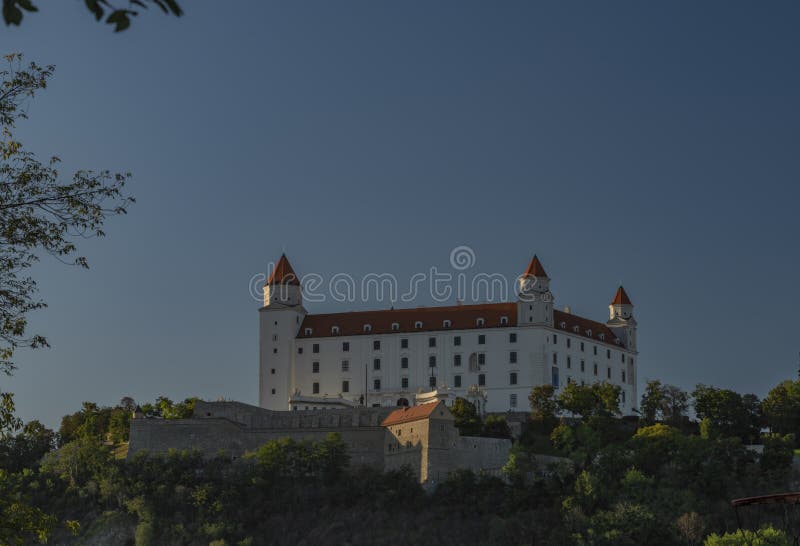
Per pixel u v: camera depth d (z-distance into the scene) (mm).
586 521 172625
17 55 46719
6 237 46281
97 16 23312
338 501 189375
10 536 47906
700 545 165875
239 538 185375
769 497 58188
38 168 47125
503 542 172750
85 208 47500
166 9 23438
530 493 183875
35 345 47688
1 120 46125
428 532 179250
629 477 182250
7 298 47094
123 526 191125
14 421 47500
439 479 191375
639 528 167625
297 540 183500
